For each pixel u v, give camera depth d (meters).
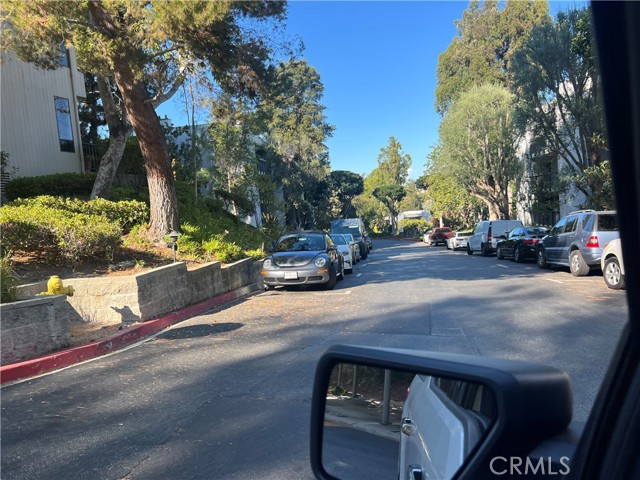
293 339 7.72
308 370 6.04
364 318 9.09
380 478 2.20
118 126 17.09
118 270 11.58
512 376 1.50
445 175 38.59
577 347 6.50
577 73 18.97
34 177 16.91
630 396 1.29
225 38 12.20
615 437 1.30
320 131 45.25
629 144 1.23
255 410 4.85
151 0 10.38
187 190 20.14
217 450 4.03
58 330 7.28
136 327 8.64
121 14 11.70
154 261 12.80
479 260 22.27
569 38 18.80
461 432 1.74
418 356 1.82
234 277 13.82
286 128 41.50
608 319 8.15
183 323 9.66
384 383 2.30
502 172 32.53
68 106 20.69
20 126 18.17
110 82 19.05
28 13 10.66
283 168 40.94
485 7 41.69
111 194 17.27
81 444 4.21
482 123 31.59
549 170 27.38
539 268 17.12
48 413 4.97
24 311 6.80
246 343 7.63
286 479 3.53
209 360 6.73
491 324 8.09
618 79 1.22
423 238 53.66
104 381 5.99
